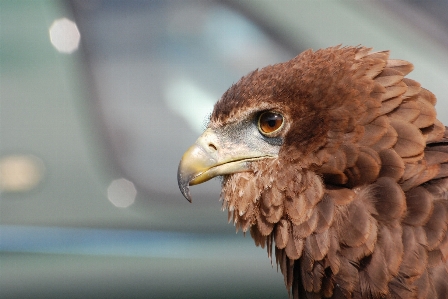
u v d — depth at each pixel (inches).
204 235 331.3
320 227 256.1
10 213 329.4
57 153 330.6
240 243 332.5
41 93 338.0
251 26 349.4
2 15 351.6
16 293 327.9
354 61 265.4
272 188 270.2
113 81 343.6
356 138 254.4
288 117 267.1
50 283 327.3
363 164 252.1
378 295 247.4
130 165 333.1
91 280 327.3
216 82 345.7
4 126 334.0
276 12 346.6
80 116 335.0
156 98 343.0
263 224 275.7
